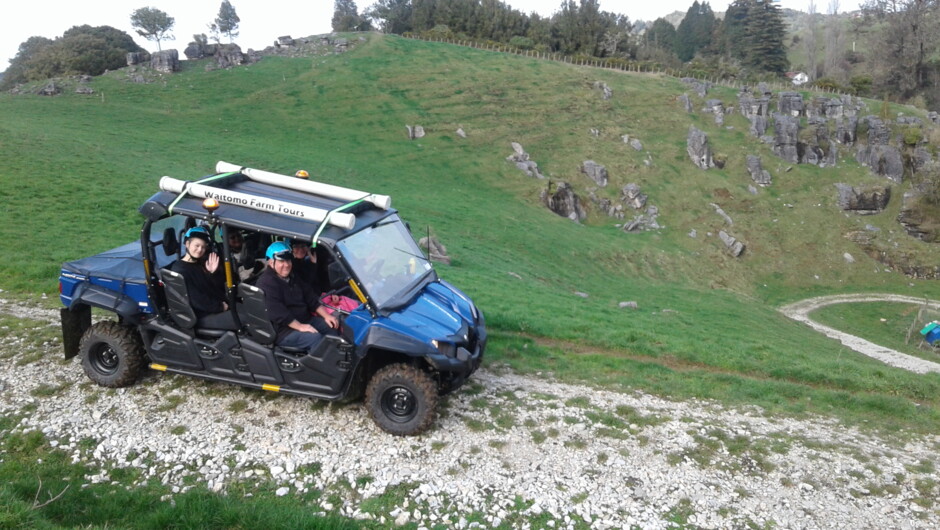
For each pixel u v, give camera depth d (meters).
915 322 48.50
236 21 121.19
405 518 6.21
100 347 8.32
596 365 12.04
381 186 53.84
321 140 66.12
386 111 76.44
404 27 141.00
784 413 10.20
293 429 7.63
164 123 61.91
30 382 8.47
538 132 76.00
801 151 74.81
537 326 14.55
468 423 8.20
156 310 7.91
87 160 37.28
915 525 6.81
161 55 80.25
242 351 7.70
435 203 51.19
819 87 99.06
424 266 8.85
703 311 35.66
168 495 6.34
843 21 171.75
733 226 64.12
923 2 113.00
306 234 7.23
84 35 96.00
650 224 62.97
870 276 60.41
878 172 72.69
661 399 10.11
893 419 10.55
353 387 7.98
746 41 135.50
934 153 72.06
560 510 6.54
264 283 7.48
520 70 94.25
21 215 22.91
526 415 8.66
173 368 8.15
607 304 28.78
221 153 51.34
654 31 186.12
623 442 8.15
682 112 83.06
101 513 5.90
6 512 5.21
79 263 8.46
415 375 7.35
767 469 7.81
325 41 100.44
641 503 6.80
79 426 7.42
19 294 13.23
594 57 113.00
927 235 65.06
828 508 7.03
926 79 115.69
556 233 51.53
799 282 58.41
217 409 7.99
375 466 7.01
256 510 5.98
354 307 7.58
